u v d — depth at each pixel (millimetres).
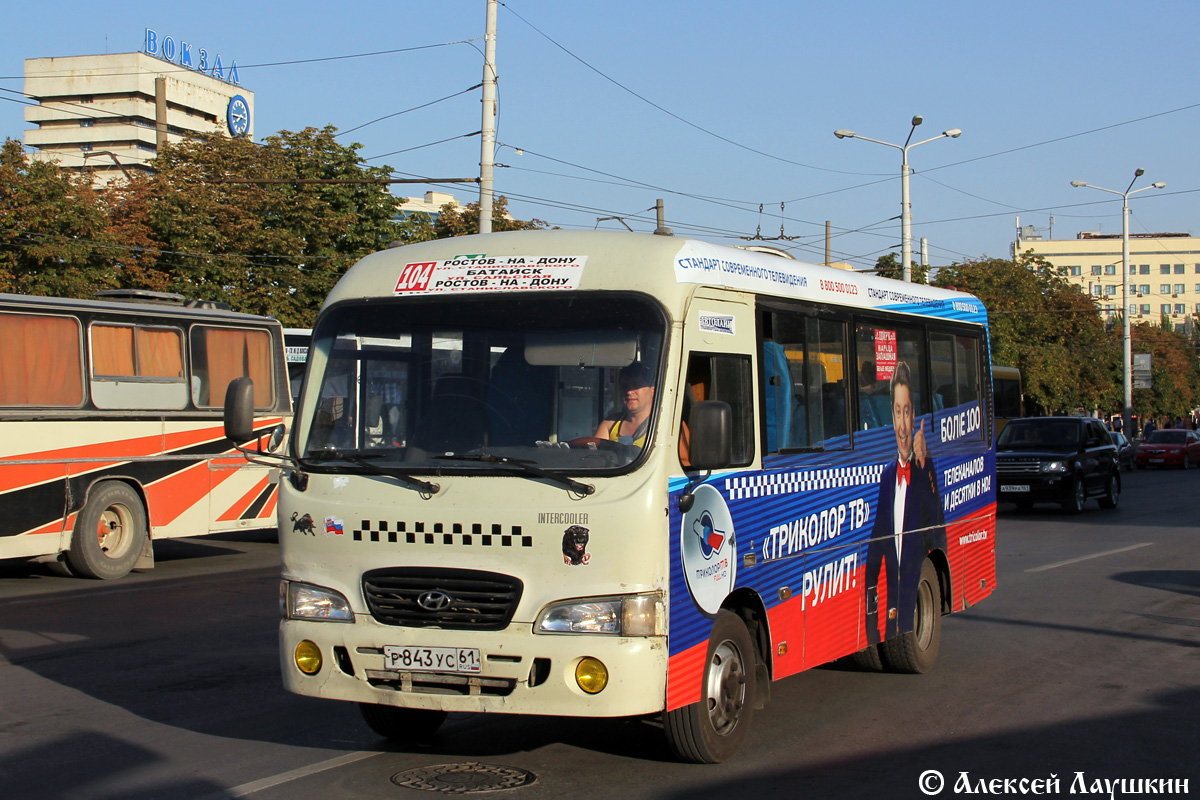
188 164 31312
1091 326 55406
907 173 31969
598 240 6066
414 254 6363
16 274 24859
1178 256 146250
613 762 6273
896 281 8805
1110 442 26078
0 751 6496
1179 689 8211
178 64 106875
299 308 30531
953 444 9500
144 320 14398
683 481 5695
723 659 6148
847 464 7605
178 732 6922
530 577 5457
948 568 9266
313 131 32938
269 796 5648
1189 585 13414
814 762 6324
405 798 5609
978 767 6277
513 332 5891
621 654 5332
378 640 5621
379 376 6055
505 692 5477
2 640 9898
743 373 6391
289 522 5957
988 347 10383
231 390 6016
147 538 14391
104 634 10172
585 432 5629
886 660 8625
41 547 13188
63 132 105625
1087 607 11867
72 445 13516
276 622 10781
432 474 5695
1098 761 6422
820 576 7207
